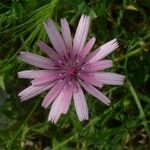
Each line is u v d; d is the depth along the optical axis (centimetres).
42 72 10
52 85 10
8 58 12
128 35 12
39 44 10
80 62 10
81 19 10
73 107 12
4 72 12
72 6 12
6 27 12
